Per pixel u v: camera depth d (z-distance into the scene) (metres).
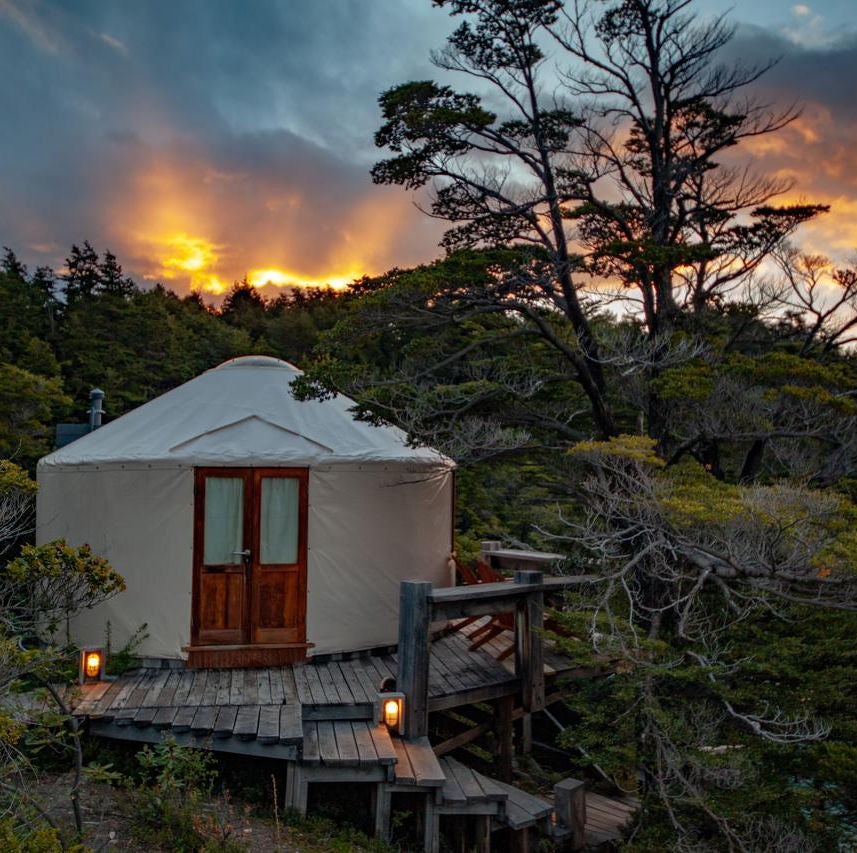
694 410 8.88
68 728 5.70
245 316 44.78
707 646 6.50
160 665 7.44
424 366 9.66
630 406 10.85
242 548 7.66
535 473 13.00
